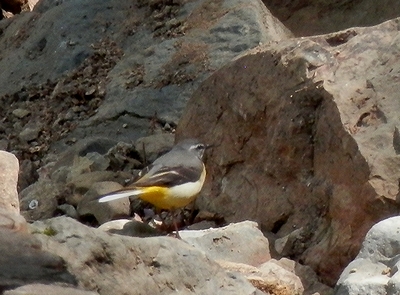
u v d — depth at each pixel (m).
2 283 7.93
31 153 18.06
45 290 7.98
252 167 13.07
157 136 16.48
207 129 13.78
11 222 8.74
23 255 8.27
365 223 11.07
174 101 17.45
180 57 18.06
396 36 12.04
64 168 16.16
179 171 12.20
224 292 9.26
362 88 11.71
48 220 8.87
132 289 8.70
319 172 11.97
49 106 19.31
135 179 12.80
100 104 18.55
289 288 11.02
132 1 20.31
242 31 17.67
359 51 12.08
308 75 12.17
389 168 10.97
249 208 12.92
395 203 10.83
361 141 11.21
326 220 11.88
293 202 12.35
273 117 12.61
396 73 11.67
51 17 21.16
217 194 13.44
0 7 26.08
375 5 17.62
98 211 14.04
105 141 16.89
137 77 18.33
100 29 20.16
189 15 18.89
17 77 20.52
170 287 8.98
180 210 13.78
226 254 11.76
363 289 9.17
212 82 13.83
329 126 11.68
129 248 8.80
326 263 11.52
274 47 13.05
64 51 20.08
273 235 12.45
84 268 8.45
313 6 18.30
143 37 19.31
